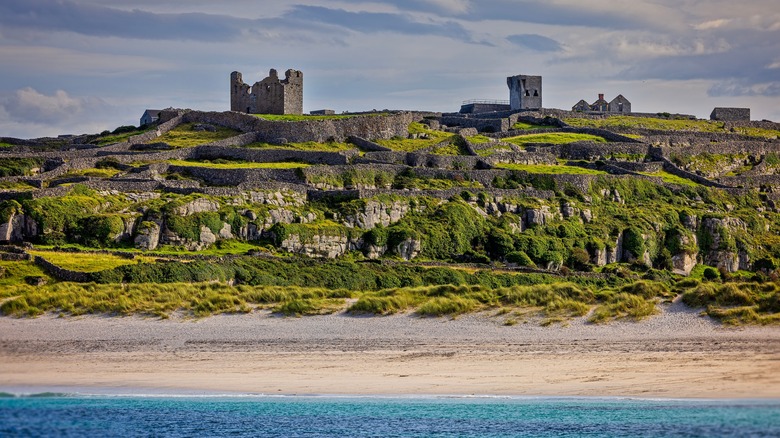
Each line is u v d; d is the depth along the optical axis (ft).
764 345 556.10
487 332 618.85
